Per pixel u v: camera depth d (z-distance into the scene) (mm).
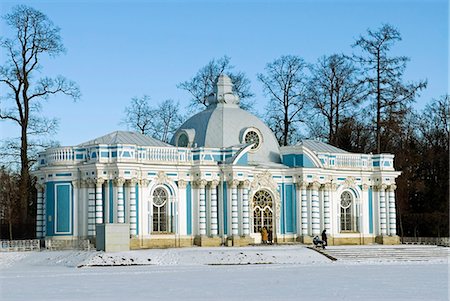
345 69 90875
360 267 52750
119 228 58312
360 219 75938
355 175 76000
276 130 92500
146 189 65875
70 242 64812
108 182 64750
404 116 90375
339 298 33562
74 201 65875
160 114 95438
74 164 66125
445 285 39250
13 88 73562
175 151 67812
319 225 72938
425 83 89375
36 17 73812
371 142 94000
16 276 45969
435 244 76500
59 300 33125
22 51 73438
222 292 36125
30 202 84875
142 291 36656
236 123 73250
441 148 91812
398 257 63094
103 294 35438
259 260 57375
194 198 68312
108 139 67812
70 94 75938
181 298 33719
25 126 73688
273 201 71875
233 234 68062
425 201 89500
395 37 89000
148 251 58875
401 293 35469
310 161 72688
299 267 52656
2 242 63156
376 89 88875
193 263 55969
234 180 68062
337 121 91125
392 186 77188
